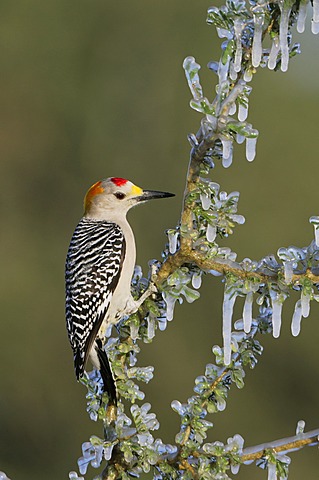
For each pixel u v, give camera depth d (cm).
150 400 1709
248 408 1691
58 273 1983
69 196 2031
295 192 1916
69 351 1836
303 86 2014
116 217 816
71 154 2025
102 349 655
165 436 1698
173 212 1916
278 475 573
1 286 1903
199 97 597
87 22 1998
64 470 1673
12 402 1736
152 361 1727
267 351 1705
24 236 2011
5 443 1684
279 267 605
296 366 1703
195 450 584
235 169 1914
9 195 2017
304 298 595
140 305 656
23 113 2005
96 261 757
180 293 635
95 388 649
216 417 1681
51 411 1723
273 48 604
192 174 614
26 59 2011
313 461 1586
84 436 1695
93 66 2008
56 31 1997
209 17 604
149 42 1988
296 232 1903
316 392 1692
